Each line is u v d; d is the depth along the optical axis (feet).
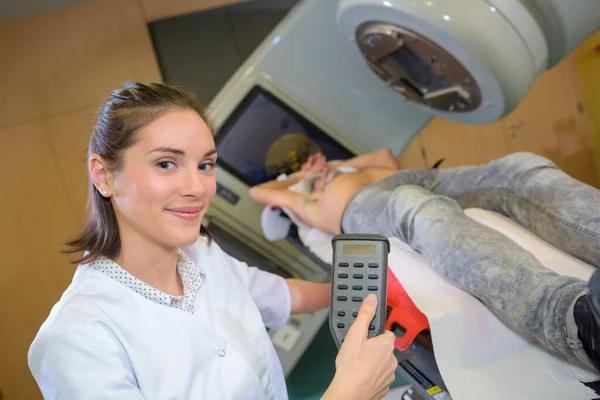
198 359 3.27
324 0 8.22
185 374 3.17
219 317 3.54
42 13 8.70
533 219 5.12
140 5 8.92
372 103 8.76
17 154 8.81
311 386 8.16
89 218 3.43
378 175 7.64
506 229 5.33
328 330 8.92
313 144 8.77
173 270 3.55
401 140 9.07
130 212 3.19
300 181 8.10
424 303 4.54
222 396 3.27
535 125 10.29
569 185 4.90
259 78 8.45
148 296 3.31
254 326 3.72
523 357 4.04
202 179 3.23
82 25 8.81
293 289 4.50
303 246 8.41
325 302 4.59
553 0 5.38
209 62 9.09
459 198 6.30
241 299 3.84
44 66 8.77
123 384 2.91
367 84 8.64
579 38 5.99
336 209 6.99
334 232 7.23
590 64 9.83
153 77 9.00
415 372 4.83
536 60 5.80
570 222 4.68
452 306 4.39
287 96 8.53
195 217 3.23
